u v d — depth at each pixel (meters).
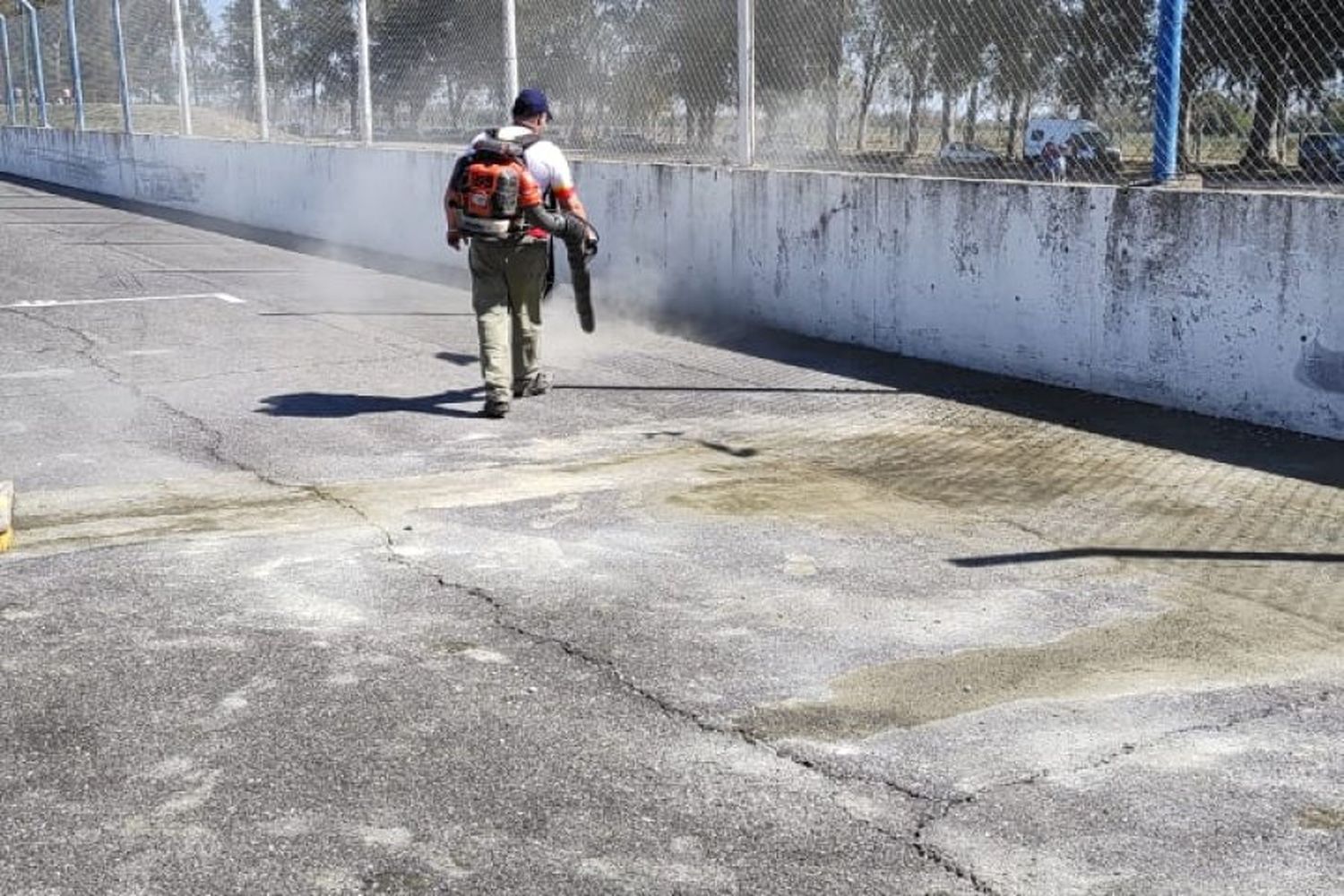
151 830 3.34
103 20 23.41
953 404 7.80
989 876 3.13
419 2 14.38
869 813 3.41
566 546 5.42
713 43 10.63
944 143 9.02
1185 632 4.56
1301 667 4.29
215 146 19.42
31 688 4.12
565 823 3.36
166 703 4.02
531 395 8.06
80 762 3.68
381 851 3.24
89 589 4.95
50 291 12.21
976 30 8.73
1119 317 7.77
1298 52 6.99
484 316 7.57
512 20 12.48
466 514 5.82
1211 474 6.35
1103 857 3.21
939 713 3.96
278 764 3.66
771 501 6.02
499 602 4.82
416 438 7.12
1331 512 5.79
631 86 11.43
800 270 9.84
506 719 3.92
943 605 4.80
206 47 19.70
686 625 4.61
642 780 3.57
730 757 3.69
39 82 27.17
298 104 17.25
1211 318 7.30
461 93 13.74
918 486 6.25
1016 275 8.30
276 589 4.95
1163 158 7.61
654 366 8.95
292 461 6.67
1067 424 7.32
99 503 6.00
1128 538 5.50
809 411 7.68
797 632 4.55
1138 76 7.85
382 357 9.23
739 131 10.32
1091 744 3.77
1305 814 3.40
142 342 9.76
